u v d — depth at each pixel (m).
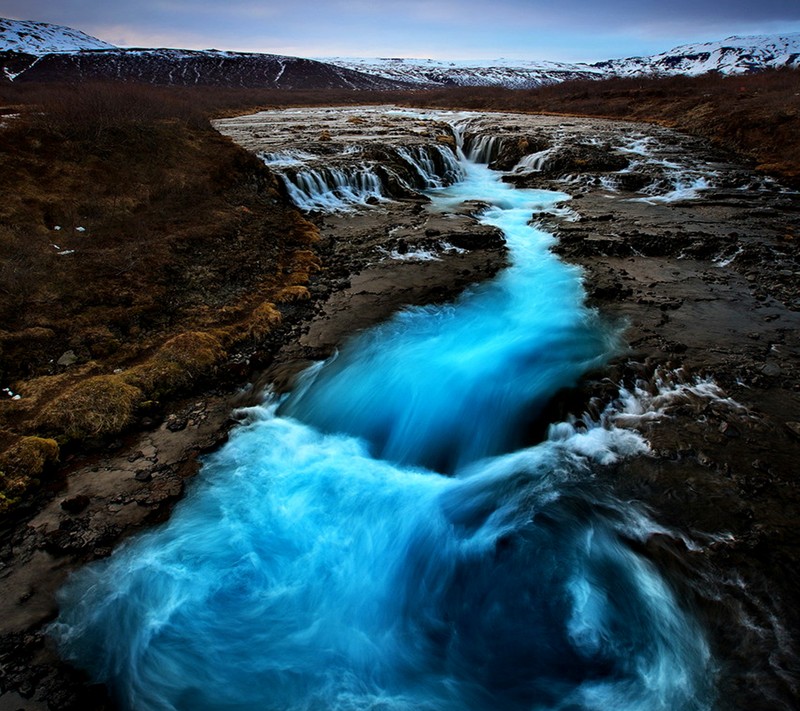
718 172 21.39
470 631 5.19
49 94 23.67
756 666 4.34
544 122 36.41
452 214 17.50
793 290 11.16
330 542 6.06
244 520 6.22
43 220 12.39
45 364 8.48
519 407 8.05
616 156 24.08
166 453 7.20
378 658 4.97
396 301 11.50
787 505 5.77
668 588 5.11
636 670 4.62
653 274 12.34
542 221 16.55
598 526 5.88
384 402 8.48
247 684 4.71
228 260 12.79
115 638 4.88
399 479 7.05
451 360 9.45
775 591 4.88
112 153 16.12
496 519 6.27
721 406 7.45
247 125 33.28
